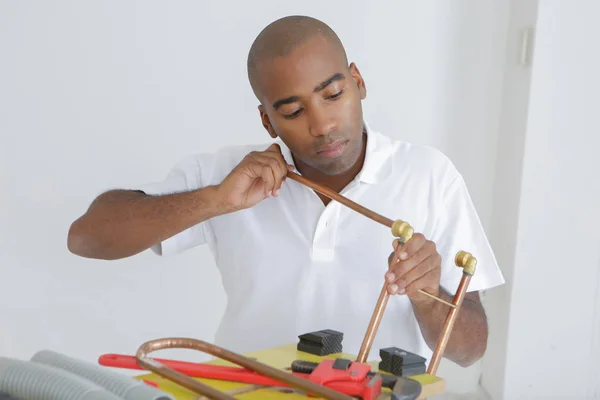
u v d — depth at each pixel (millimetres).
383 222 944
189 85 1882
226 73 1899
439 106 2031
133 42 1835
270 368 764
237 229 1283
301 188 1248
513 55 1980
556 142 1880
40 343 1867
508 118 2000
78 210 1855
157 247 1331
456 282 1211
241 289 1291
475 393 2129
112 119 1848
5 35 1766
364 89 1191
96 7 1804
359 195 1240
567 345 1949
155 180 1894
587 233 1906
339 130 1067
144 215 1152
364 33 1960
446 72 2021
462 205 1268
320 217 1223
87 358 1899
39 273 1848
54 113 1812
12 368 675
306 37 1046
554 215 1903
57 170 1832
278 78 1048
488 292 2074
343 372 775
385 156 1253
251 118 1937
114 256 1214
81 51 1809
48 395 642
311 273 1238
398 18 1973
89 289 1878
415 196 1253
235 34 1891
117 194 1241
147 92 1859
